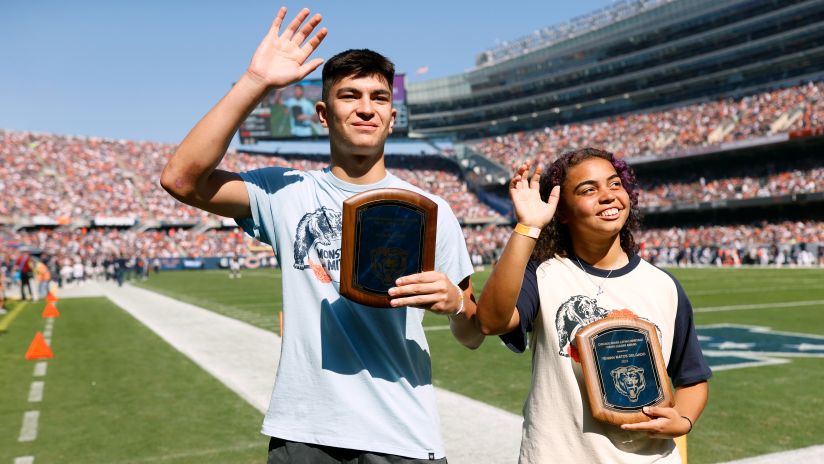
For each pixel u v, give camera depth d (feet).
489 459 16.12
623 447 7.69
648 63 199.31
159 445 18.02
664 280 8.34
